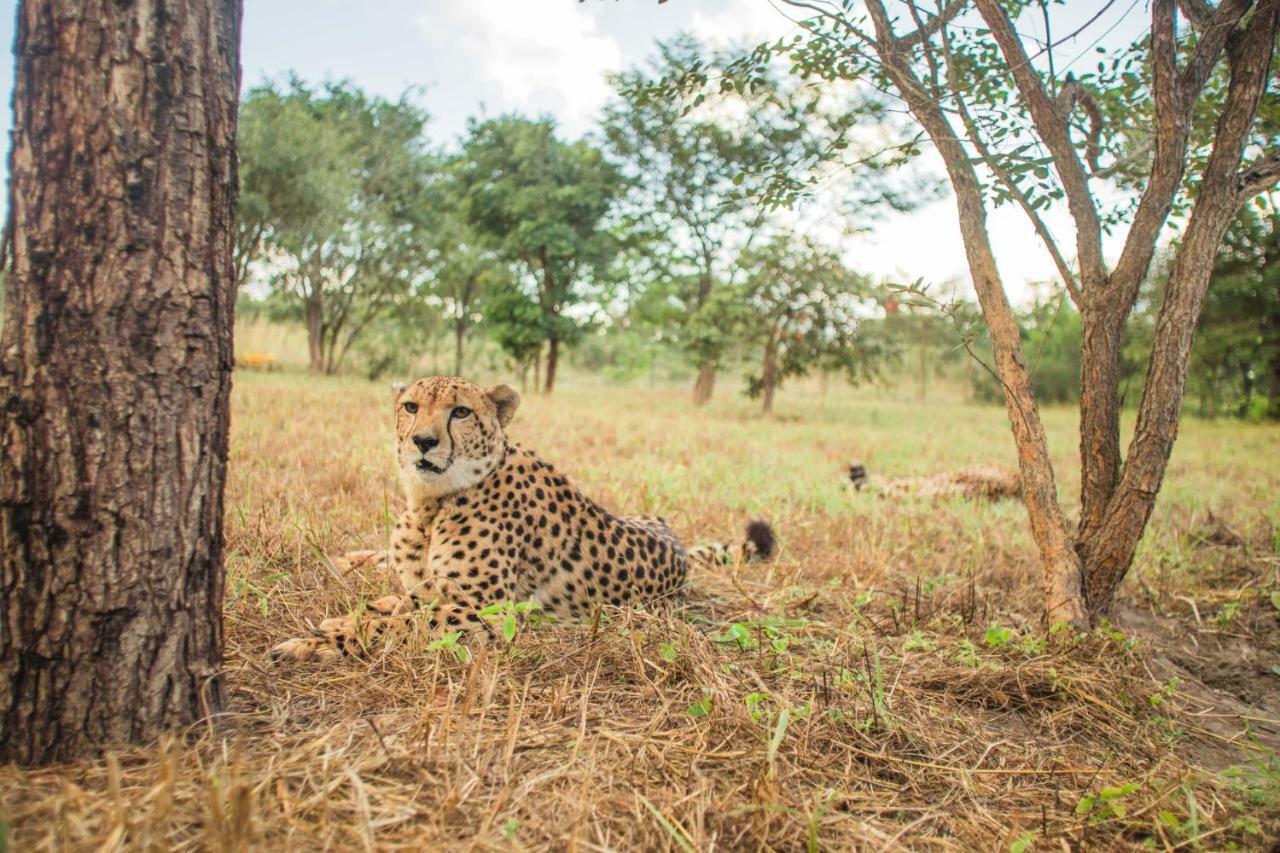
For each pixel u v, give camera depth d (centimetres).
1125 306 449
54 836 213
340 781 254
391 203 2858
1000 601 545
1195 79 417
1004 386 466
